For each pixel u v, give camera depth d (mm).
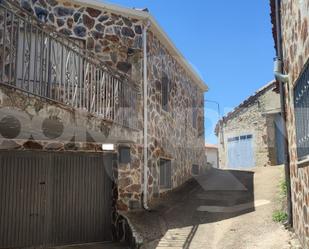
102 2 10836
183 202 12000
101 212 10453
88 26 10789
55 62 6992
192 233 9078
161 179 12898
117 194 10539
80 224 10141
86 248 9516
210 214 10500
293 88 7027
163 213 10758
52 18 10297
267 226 8727
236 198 11945
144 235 9172
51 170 9898
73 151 10227
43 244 9586
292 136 7555
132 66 11203
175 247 8289
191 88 17062
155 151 12055
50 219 9758
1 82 5273
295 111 6973
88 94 8180
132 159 10867
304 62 5672
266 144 17578
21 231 9375
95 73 8727
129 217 10062
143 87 11312
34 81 6188
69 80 7609
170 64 14070
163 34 12492
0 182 9258
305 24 5516
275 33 9414
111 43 11016
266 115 17719
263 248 7395
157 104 12438
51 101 6570
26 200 9516
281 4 8219
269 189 12156
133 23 11398
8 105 5480
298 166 6863
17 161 9492
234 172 16781
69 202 10070
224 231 8961
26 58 7012
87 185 10352
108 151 10656
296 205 7469
